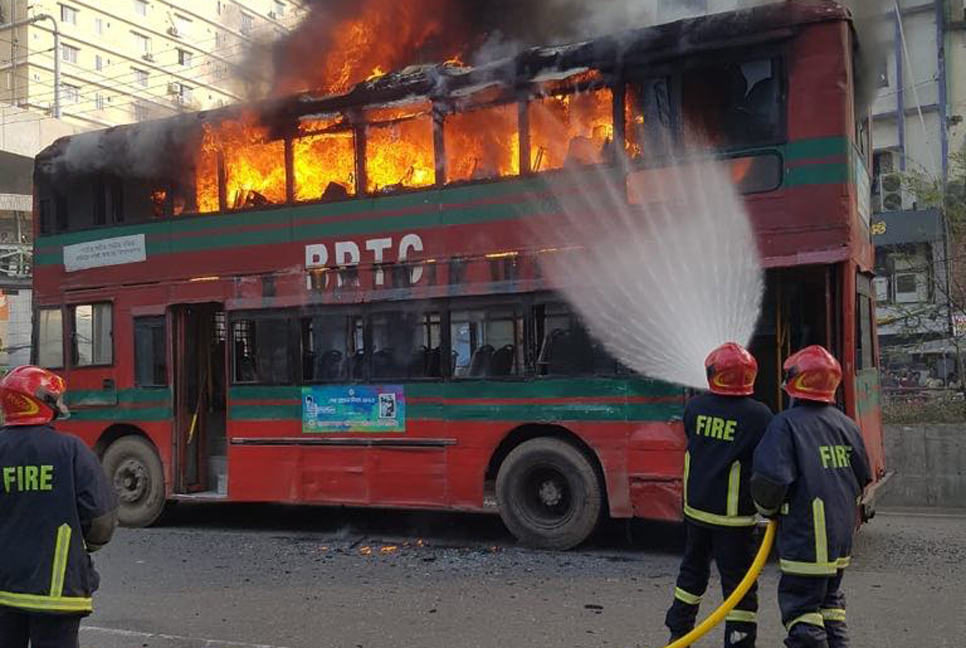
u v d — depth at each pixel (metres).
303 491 8.65
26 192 31.72
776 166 6.76
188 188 9.51
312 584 6.65
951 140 21.38
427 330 8.16
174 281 9.52
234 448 9.05
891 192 16.81
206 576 7.06
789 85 6.75
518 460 7.70
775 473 3.67
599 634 5.17
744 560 4.27
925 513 9.35
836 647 3.78
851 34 7.00
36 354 10.53
